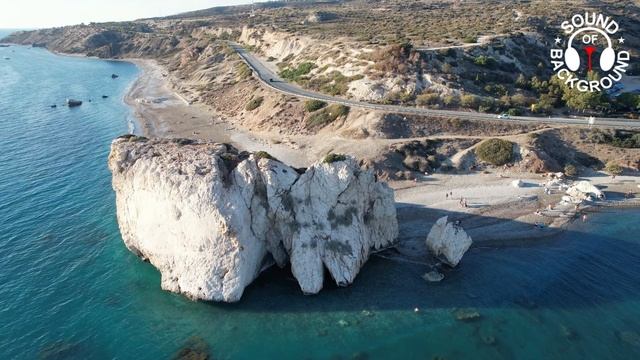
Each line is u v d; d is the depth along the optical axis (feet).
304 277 140.77
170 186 142.82
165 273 145.69
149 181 147.64
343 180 146.72
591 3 577.02
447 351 118.42
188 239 140.77
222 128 314.55
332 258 144.36
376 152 228.63
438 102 276.00
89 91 495.00
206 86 437.58
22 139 314.96
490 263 154.92
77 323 131.95
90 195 219.20
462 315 130.93
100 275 154.10
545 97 286.05
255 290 142.61
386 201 161.48
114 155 161.27
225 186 142.61
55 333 128.26
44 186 230.48
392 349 119.44
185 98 416.87
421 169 220.02
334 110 277.03
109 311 136.36
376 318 130.41
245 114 327.67
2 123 359.46
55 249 170.81
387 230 163.12
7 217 196.65
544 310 132.67
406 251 161.79
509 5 601.21
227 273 136.87
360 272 150.41
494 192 200.44
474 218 181.37
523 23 432.66
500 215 183.21
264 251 151.23
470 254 159.74
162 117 358.43
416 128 251.80
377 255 159.94
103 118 371.56
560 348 118.93
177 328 128.88
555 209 186.50
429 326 127.03
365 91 293.84
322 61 364.38
